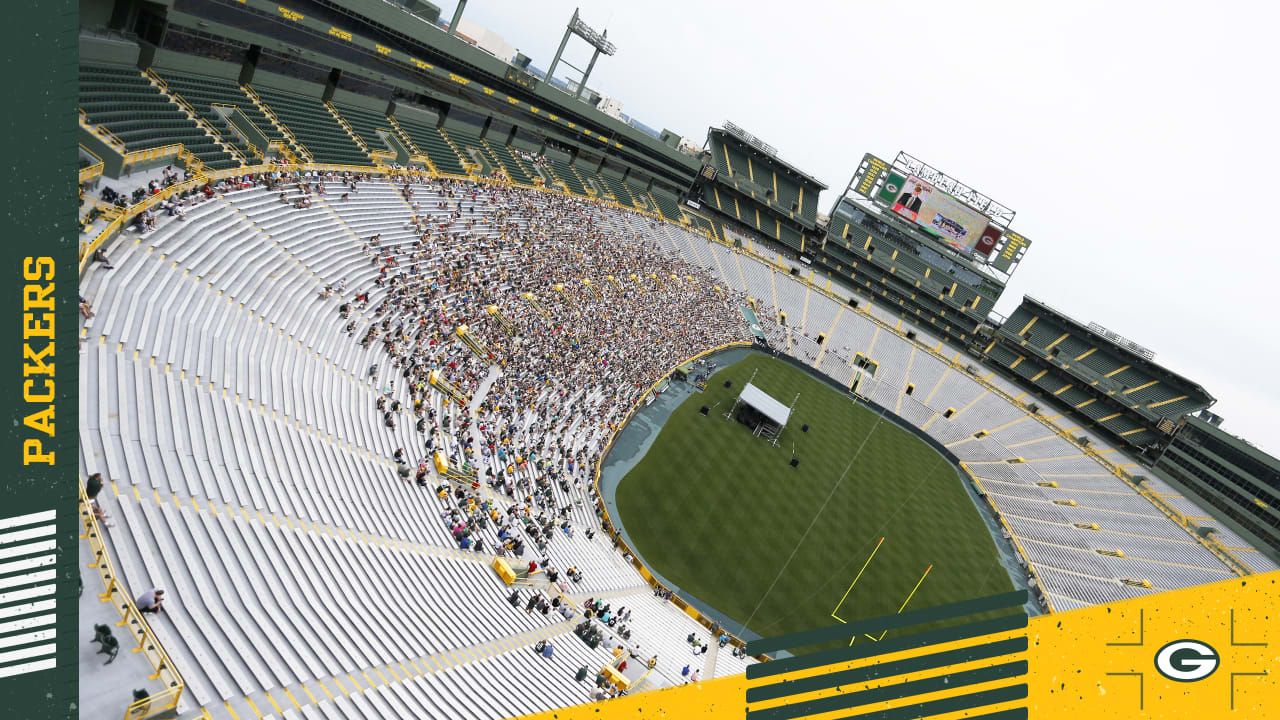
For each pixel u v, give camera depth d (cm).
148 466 1788
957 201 10700
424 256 4475
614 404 5244
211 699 1441
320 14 4478
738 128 11575
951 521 6162
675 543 4284
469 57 6062
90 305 2036
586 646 2903
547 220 6725
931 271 11138
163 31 3438
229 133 3603
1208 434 7869
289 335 2906
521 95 7162
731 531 4597
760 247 11244
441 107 6475
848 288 11244
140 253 2450
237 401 2328
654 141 9838
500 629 2559
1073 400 9538
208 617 1594
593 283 6394
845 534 5122
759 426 6247
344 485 2509
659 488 4756
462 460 3328
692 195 11562
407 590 2309
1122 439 8888
